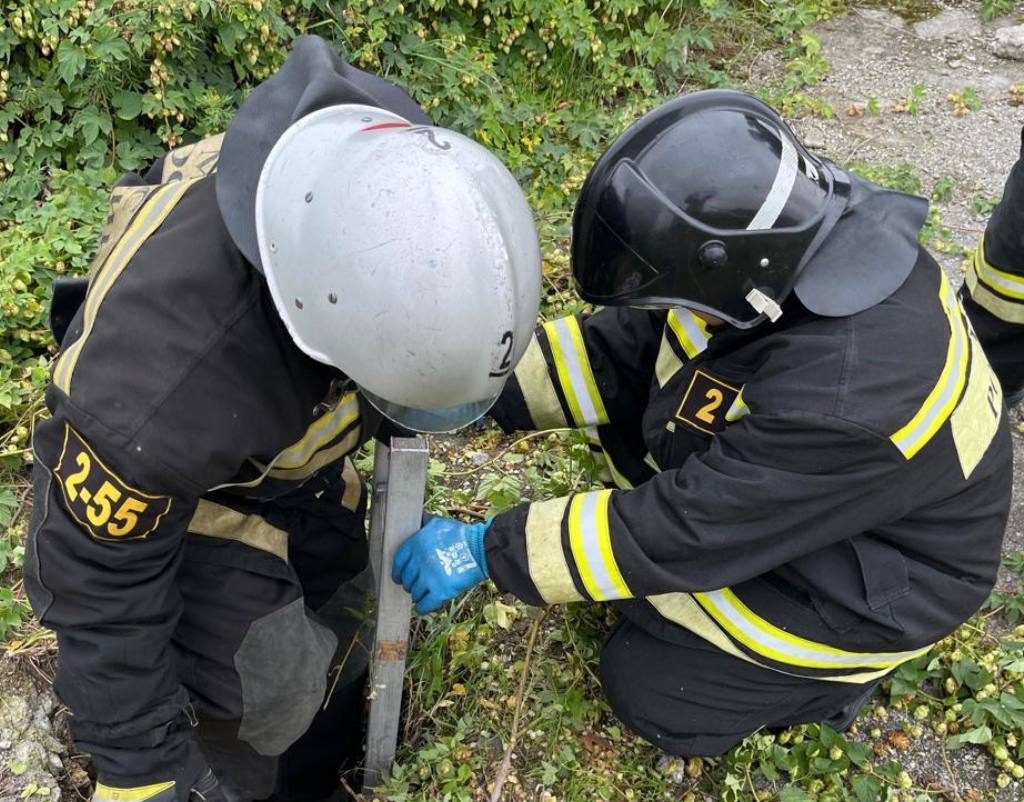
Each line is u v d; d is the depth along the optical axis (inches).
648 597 79.9
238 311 54.2
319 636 76.7
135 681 59.5
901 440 62.0
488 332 51.3
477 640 92.9
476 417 58.7
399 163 50.5
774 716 81.1
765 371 65.5
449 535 71.3
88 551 54.4
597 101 167.9
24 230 115.6
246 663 70.5
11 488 101.3
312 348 53.9
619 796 83.7
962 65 195.0
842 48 198.1
